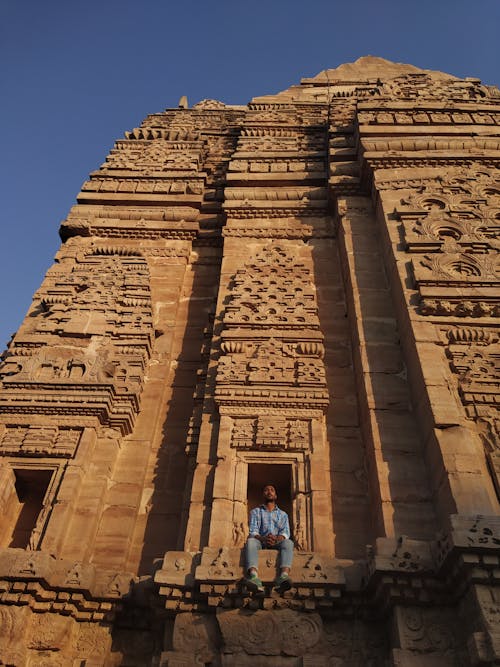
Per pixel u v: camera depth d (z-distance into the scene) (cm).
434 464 786
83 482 895
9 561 732
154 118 2223
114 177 1630
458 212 1187
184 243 1449
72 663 706
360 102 1575
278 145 1734
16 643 684
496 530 623
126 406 999
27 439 930
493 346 920
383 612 672
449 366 895
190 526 801
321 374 990
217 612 676
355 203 1362
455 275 1030
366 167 1360
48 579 731
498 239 1116
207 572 675
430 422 816
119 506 896
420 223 1154
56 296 1232
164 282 1323
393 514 763
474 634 581
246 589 668
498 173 1312
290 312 1132
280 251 1321
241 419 934
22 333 1155
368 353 995
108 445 952
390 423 880
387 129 1425
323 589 677
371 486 850
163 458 991
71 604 731
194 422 995
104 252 1396
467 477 729
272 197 1487
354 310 1095
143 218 1502
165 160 1725
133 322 1168
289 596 677
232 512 810
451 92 1667
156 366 1132
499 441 787
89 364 1051
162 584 689
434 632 632
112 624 744
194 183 1612
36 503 932
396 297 1064
